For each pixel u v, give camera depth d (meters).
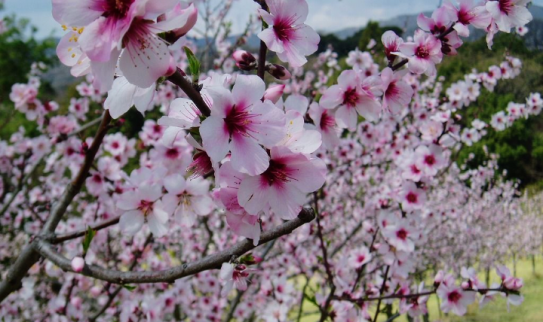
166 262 5.34
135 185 2.03
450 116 3.40
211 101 1.00
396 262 2.73
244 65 1.27
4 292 1.90
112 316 4.23
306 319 6.70
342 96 1.60
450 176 10.07
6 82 22.88
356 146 5.66
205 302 4.61
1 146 4.38
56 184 4.80
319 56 6.79
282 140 1.00
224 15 6.28
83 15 0.76
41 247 1.79
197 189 1.94
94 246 4.95
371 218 5.93
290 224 1.18
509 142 19.30
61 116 3.33
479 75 4.48
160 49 0.78
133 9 0.72
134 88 0.90
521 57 4.83
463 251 10.85
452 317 9.50
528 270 14.60
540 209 17.20
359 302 2.68
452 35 1.75
